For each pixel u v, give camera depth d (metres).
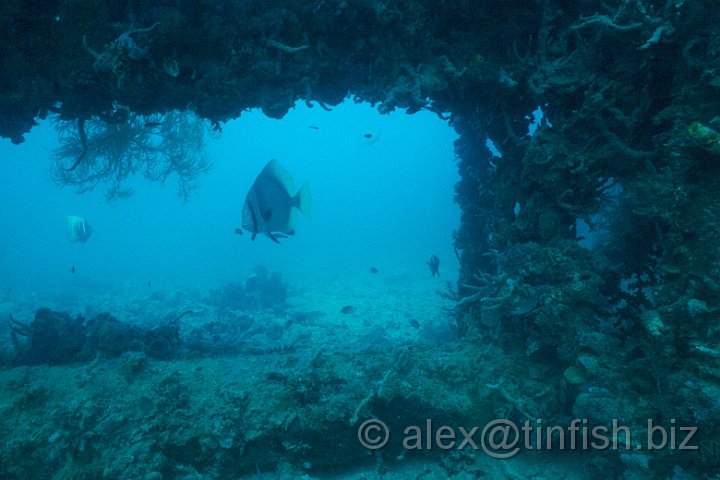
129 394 4.08
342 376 4.43
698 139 3.21
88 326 5.79
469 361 4.66
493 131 5.83
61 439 3.67
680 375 3.25
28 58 4.36
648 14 3.99
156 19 4.23
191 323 11.77
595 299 4.38
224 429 3.94
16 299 16.77
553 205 4.77
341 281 20.62
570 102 4.67
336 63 4.92
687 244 3.52
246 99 4.95
